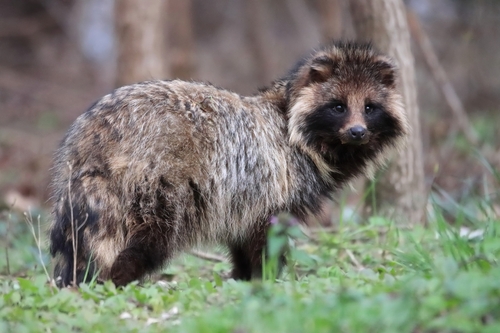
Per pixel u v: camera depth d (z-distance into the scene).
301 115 11.27
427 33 29.94
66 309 8.67
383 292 7.98
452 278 7.94
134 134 10.20
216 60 35.75
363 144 11.56
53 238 10.50
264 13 35.16
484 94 28.92
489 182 17.91
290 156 11.22
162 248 10.21
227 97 10.95
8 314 8.45
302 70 11.55
